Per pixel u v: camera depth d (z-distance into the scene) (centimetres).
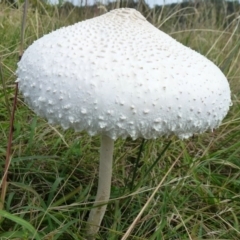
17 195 31
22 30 28
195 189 32
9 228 28
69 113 21
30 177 33
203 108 22
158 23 54
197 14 65
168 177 34
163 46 23
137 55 21
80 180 33
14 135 36
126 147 38
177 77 21
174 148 38
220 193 34
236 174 36
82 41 22
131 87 20
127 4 52
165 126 21
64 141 35
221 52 52
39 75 21
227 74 48
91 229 29
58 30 24
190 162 35
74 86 21
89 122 21
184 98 21
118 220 29
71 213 30
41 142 37
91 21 24
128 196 29
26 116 40
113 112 20
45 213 26
